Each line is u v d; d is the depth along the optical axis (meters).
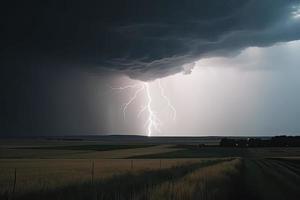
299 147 132.88
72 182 19.11
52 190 15.95
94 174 26.17
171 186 15.55
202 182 17.80
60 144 152.75
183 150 105.56
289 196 15.80
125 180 19.88
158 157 73.38
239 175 25.53
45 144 150.75
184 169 29.23
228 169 28.64
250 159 63.06
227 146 136.38
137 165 38.44
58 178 22.61
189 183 17.48
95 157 70.56
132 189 16.03
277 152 101.94
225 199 14.26
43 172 29.45
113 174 24.58
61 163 45.81
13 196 14.84
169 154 86.06
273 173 29.34
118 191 15.25
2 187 17.11
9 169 34.25
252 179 23.19
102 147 123.50
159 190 14.67
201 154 88.75
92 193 14.89
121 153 88.31
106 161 51.03
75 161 52.06
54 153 86.19
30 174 27.30
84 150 102.75
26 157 69.62
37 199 14.52
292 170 33.94
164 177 22.88
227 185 18.48
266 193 16.55
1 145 137.12
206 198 13.78
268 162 50.62
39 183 18.86
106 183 18.31
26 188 16.55
